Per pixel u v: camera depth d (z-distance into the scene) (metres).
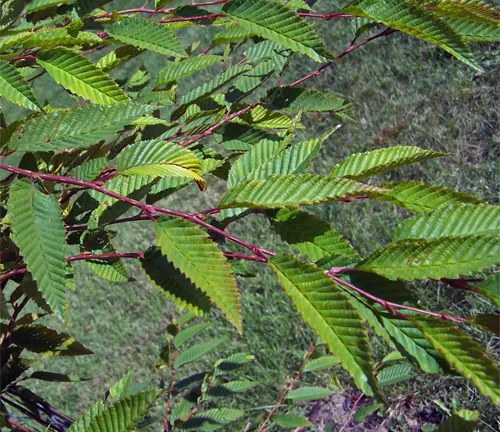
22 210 0.75
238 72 0.94
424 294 1.72
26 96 0.83
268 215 0.75
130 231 2.36
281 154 0.77
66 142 0.79
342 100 0.94
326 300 0.68
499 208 0.69
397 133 2.15
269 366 1.87
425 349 0.68
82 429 0.80
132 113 0.79
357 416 1.23
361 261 0.70
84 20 0.90
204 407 1.81
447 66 2.18
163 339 2.12
